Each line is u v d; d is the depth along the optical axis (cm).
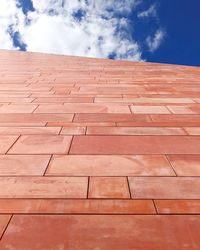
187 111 588
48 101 670
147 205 277
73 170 343
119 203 280
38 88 823
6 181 318
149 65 1493
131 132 468
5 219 257
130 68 1334
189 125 502
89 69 1268
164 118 541
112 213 266
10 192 298
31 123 509
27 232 242
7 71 1159
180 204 278
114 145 416
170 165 356
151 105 638
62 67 1322
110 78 1022
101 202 282
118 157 378
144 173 337
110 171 341
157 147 409
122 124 507
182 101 674
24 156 379
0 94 741
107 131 473
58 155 383
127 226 249
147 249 225
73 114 567
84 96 724
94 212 267
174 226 249
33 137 445
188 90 805
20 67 1293
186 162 364
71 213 265
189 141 430
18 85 866
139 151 396
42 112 579
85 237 236
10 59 1641
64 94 746
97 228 246
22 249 224
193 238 236
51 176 329
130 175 332
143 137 447
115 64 1501
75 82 928
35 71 1173
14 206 275
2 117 542
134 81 959
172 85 887
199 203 280
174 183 315
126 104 646
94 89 816
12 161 365
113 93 762
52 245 228
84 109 603
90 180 321
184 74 1148
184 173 337
